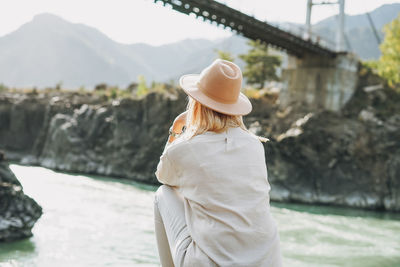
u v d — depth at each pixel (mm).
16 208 7230
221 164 1784
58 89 49156
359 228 13578
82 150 33781
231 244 1714
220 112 1857
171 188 1976
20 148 41656
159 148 30797
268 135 25766
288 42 28500
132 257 6617
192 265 1712
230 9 22156
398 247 10180
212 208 1749
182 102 30812
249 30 25359
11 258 5809
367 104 30984
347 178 25344
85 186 18609
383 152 25734
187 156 1799
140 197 16109
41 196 13883
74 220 9766
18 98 43469
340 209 22609
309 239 10586
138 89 43906
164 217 1895
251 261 1701
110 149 33125
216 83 1851
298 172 25281
